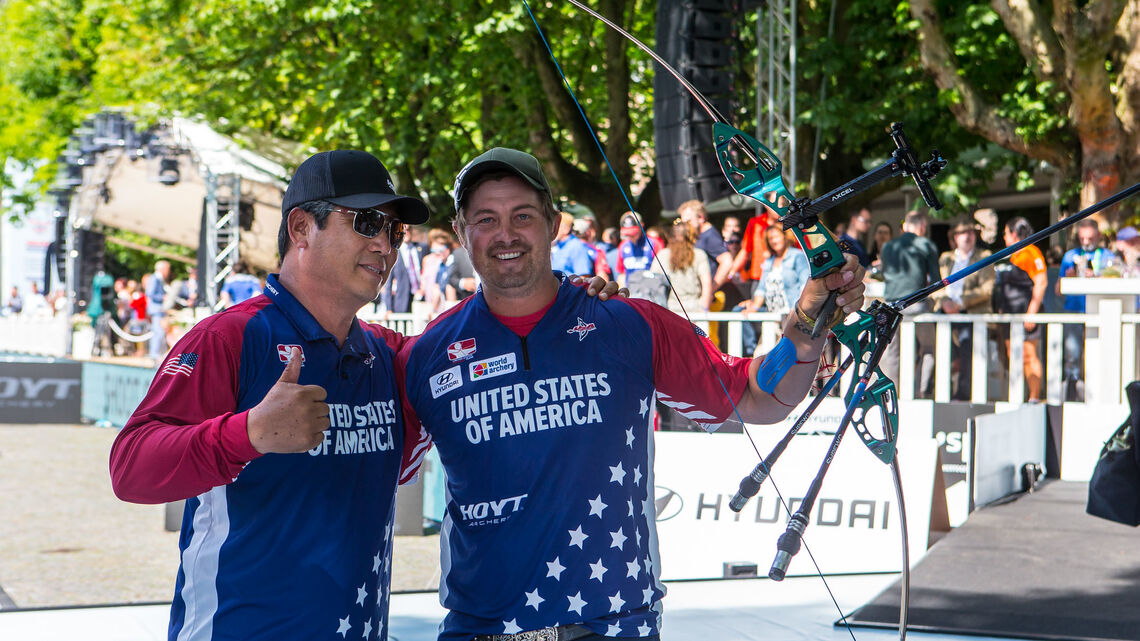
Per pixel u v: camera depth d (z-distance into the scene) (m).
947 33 9.80
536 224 2.11
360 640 1.95
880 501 4.84
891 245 7.15
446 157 13.83
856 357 2.04
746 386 2.22
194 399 1.88
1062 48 8.77
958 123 10.62
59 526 7.50
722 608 3.94
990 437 5.69
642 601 2.05
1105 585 3.96
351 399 2.00
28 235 37.88
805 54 10.65
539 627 2.01
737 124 9.42
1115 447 3.31
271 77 14.97
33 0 24.00
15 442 12.21
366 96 13.05
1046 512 5.36
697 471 4.83
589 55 8.27
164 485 1.75
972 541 4.76
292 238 2.00
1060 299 7.53
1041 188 13.35
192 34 16.27
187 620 1.92
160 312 18.78
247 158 15.83
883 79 10.89
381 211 1.98
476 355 2.12
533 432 2.07
